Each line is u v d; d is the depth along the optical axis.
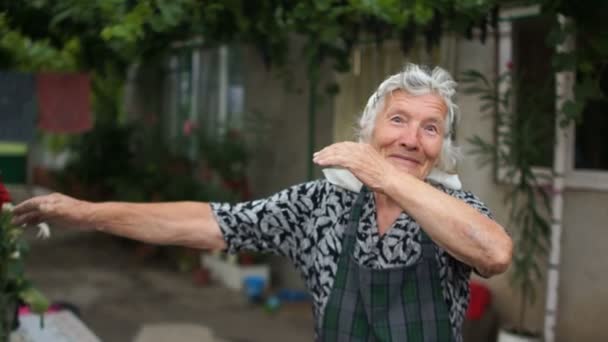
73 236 9.85
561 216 4.29
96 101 10.62
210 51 8.61
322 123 6.18
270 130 7.14
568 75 4.03
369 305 1.73
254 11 3.87
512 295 4.61
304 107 6.58
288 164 6.87
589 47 3.14
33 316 3.58
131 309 6.34
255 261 7.05
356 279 1.76
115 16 3.51
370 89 5.42
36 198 1.92
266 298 6.65
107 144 10.60
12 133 5.55
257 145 7.39
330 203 1.84
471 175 4.86
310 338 5.56
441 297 1.74
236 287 6.96
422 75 1.74
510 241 1.55
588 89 3.15
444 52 4.85
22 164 14.43
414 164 1.75
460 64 4.87
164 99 10.22
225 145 7.43
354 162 1.58
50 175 12.59
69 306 4.20
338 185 1.82
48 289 7.01
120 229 1.89
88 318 6.05
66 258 8.49
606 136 4.29
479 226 1.53
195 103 9.10
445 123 1.77
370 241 1.75
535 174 4.40
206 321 5.98
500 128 4.61
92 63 5.03
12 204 2.38
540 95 4.09
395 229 1.74
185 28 4.32
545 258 4.45
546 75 4.41
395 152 1.74
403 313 1.72
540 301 4.48
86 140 10.69
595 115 4.28
